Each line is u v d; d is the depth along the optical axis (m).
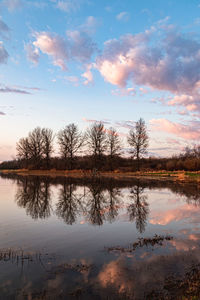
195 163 53.69
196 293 5.14
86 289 5.47
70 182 36.31
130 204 17.70
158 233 10.10
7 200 19.70
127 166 69.56
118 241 9.07
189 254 7.53
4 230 10.73
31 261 7.07
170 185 30.95
